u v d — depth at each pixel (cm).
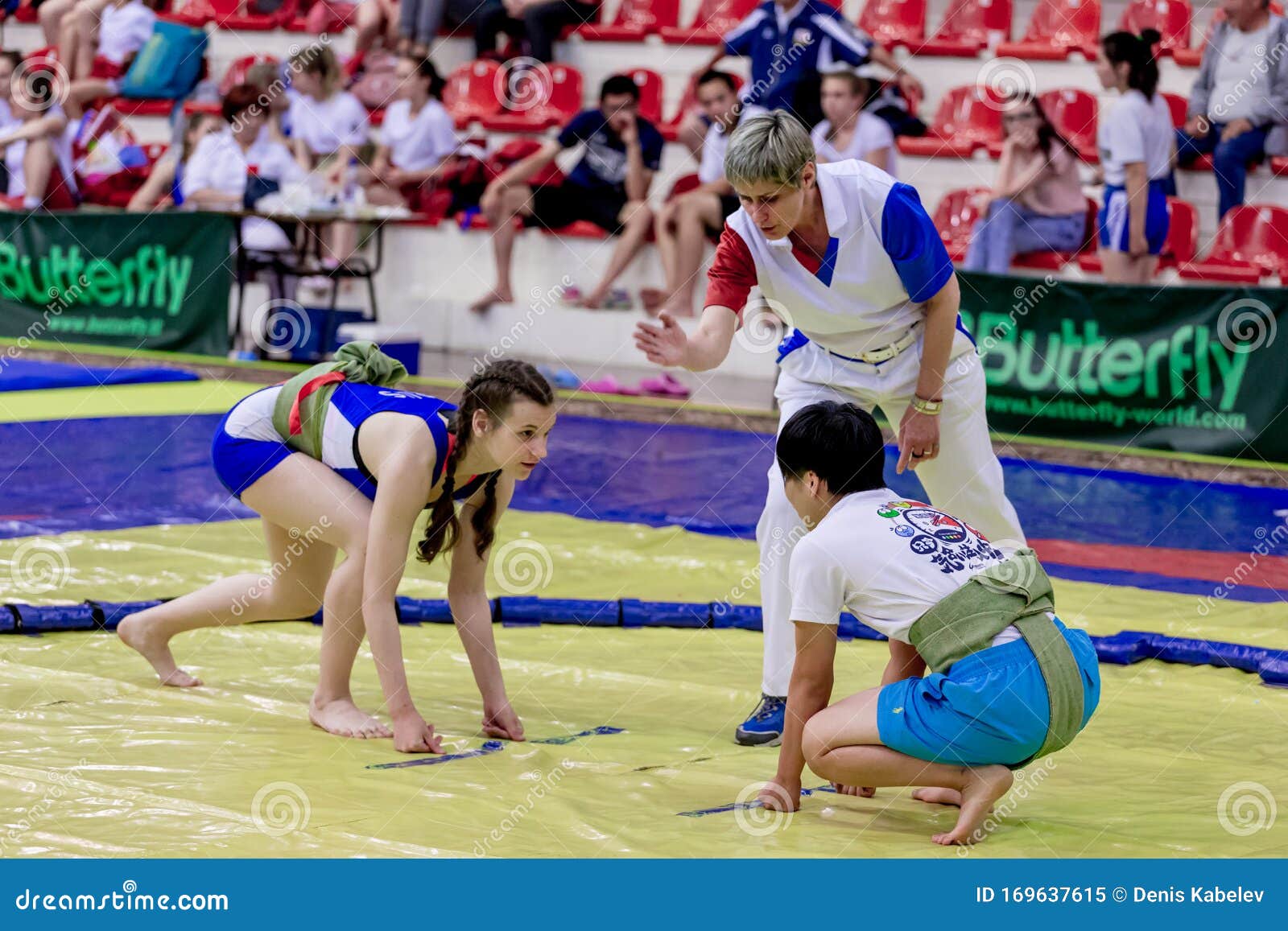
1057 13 1412
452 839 386
